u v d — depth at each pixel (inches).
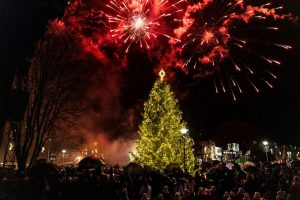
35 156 1206.3
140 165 859.4
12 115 829.8
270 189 772.6
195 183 861.8
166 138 1237.1
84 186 675.4
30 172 788.6
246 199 551.8
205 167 1325.0
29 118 1178.6
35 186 671.1
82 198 670.5
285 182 801.6
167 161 1203.9
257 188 743.1
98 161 1019.9
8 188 666.8
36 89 1198.9
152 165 1207.6
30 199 663.1
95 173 719.1
